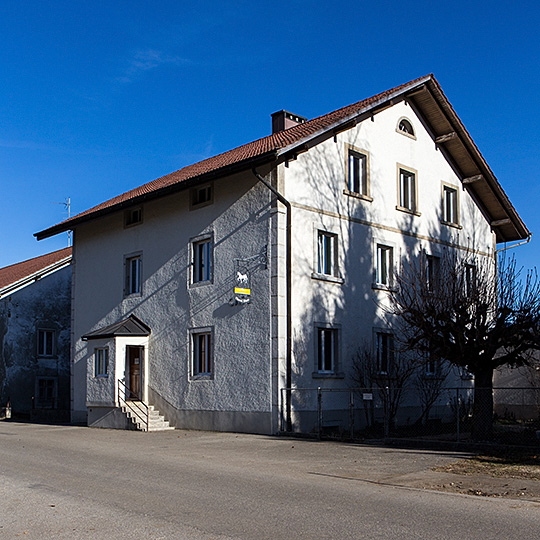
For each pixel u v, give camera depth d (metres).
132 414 20.42
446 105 22.72
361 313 19.75
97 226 24.73
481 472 11.05
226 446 14.92
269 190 18.09
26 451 13.95
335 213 19.39
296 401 17.55
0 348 29.70
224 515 7.51
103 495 8.70
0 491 9.01
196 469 11.24
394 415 18.92
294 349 17.67
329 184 19.33
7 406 28.30
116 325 21.97
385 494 8.99
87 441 16.33
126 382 21.16
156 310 21.42
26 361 30.72
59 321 32.22
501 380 23.08
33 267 33.91
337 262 19.27
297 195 18.33
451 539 6.50
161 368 20.89
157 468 11.33
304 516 7.48
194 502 8.25
